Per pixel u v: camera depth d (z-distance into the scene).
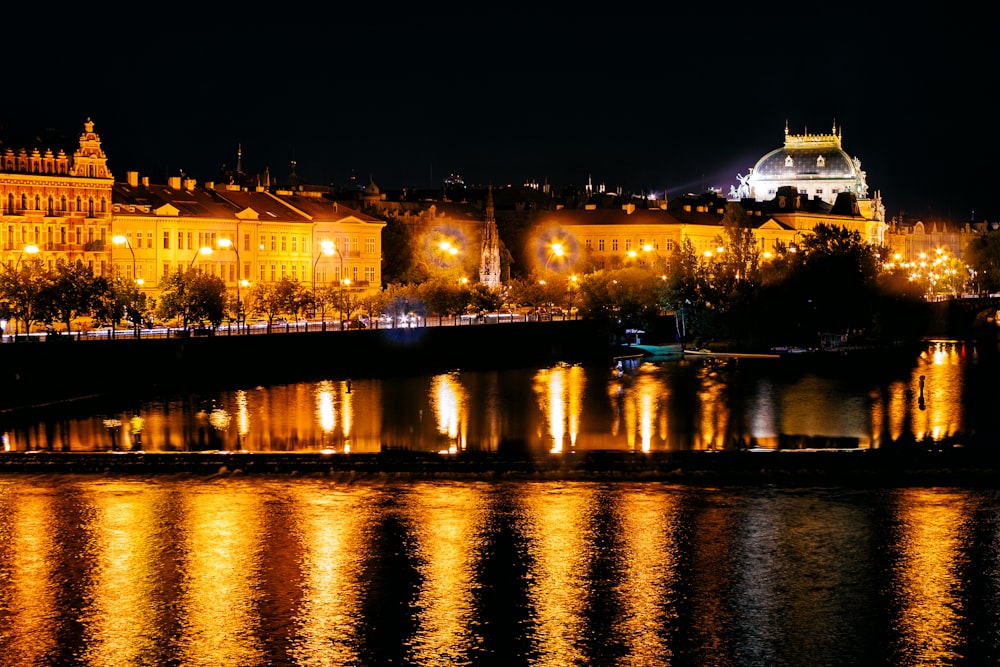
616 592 96.06
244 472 127.50
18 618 91.56
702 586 97.25
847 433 153.75
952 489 122.12
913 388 193.12
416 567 100.81
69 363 163.12
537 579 98.31
